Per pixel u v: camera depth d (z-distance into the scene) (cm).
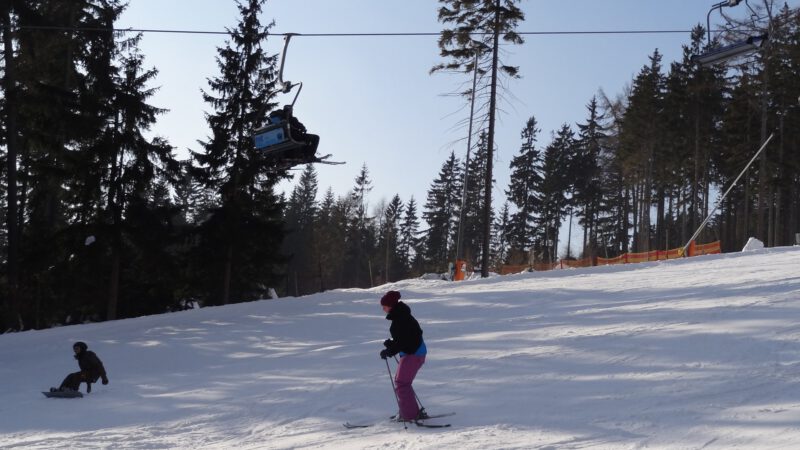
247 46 3262
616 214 6938
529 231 7244
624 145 5288
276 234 3266
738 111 4684
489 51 2986
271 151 1388
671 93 4981
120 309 3247
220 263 3238
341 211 7744
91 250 2831
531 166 7181
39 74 2772
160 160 2967
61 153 2795
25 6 2442
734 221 6372
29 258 2823
